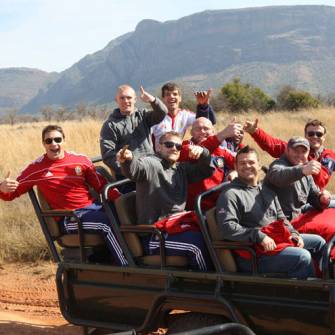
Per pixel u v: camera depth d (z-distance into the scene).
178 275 5.18
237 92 42.69
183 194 5.64
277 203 5.30
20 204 11.33
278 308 4.80
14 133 20.58
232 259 5.07
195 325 5.16
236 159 5.21
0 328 6.83
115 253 5.61
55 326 7.06
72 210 5.79
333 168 6.91
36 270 9.15
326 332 4.62
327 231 5.37
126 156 5.23
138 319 5.45
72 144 18.50
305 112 29.84
